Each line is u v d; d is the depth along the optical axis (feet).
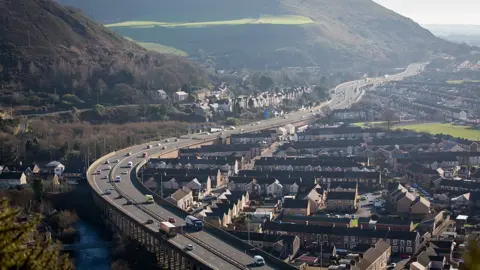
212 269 638.94
